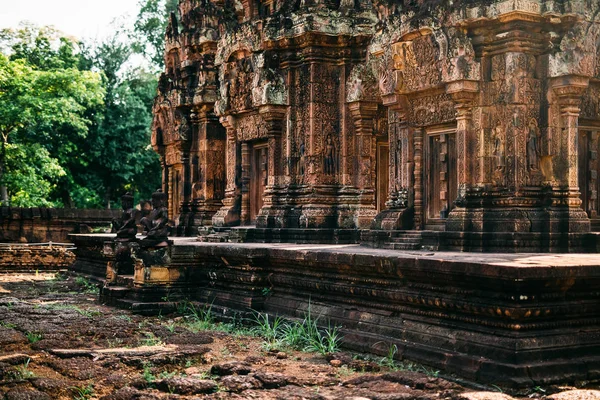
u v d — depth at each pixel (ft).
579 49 38.70
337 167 56.85
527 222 38.47
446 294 32.07
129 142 133.08
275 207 58.59
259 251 44.93
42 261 85.05
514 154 39.17
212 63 76.02
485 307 29.86
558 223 38.81
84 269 72.33
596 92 41.39
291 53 57.93
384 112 56.34
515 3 38.29
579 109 39.81
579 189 41.11
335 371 31.94
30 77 108.37
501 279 28.73
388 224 45.44
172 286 50.93
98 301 55.88
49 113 109.19
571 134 39.32
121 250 55.98
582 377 28.81
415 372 30.35
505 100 39.55
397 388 28.25
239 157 66.59
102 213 101.65
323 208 55.98
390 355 33.09
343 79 56.75
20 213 96.32
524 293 28.66
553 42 39.58
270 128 59.06
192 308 48.78
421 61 43.09
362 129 55.72
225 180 76.95
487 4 39.68
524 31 39.17
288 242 56.18
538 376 28.12
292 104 58.13
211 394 27.78
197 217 77.00
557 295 29.50
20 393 27.17
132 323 44.19
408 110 45.37
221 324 44.80
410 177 45.62
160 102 85.66
